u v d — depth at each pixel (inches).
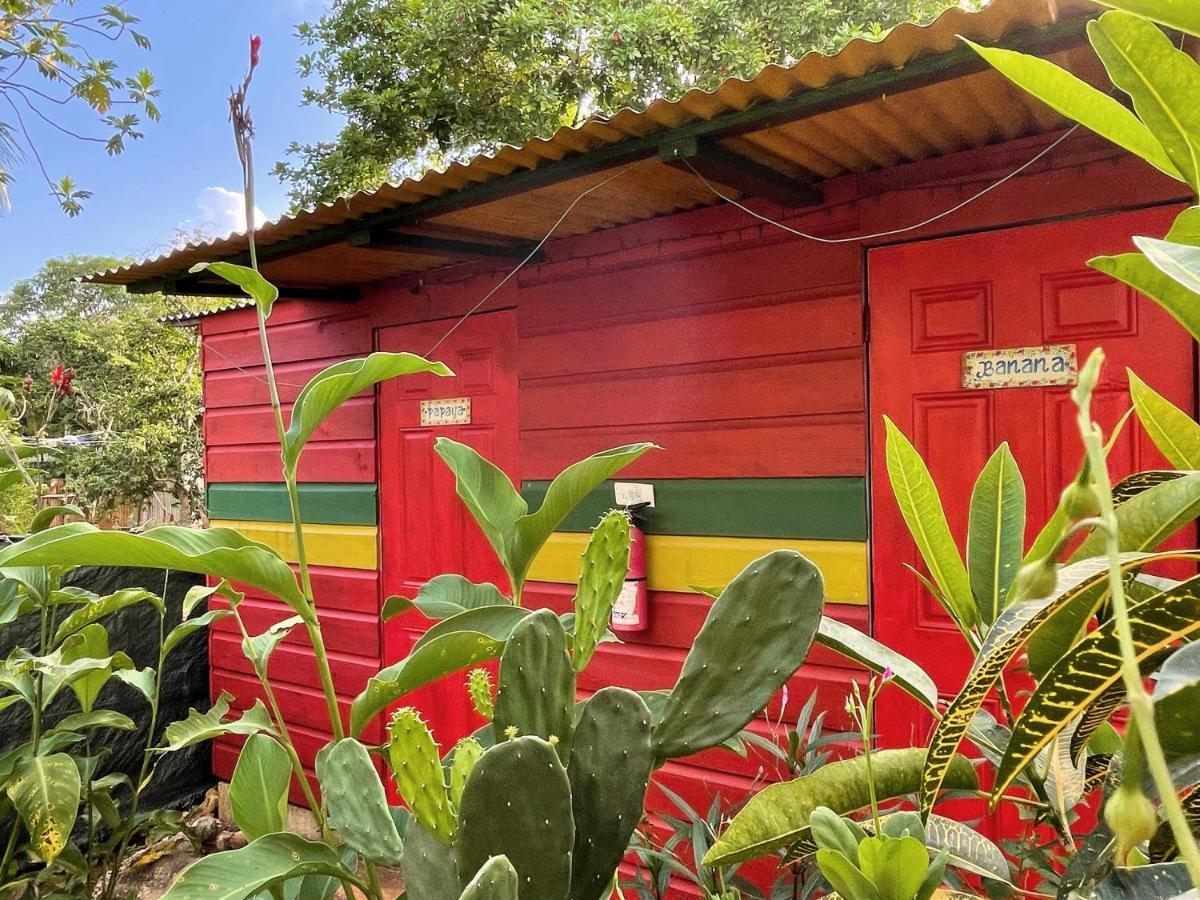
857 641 46.9
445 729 142.5
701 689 43.1
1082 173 85.7
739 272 108.4
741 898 62.4
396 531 149.8
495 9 329.4
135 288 147.3
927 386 94.9
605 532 50.4
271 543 170.1
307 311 162.1
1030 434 88.9
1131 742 18.7
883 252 97.6
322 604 160.2
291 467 57.8
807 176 99.3
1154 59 27.1
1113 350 84.4
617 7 324.2
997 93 76.2
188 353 406.9
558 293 126.0
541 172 93.0
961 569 45.3
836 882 32.9
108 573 157.9
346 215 109.2
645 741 42.1
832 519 101.5
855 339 99.7
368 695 54.2
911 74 70.2
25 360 456.8
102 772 155.6
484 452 137.8
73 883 116.6
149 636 164.4
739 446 108.7
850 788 44.2
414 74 352.5
